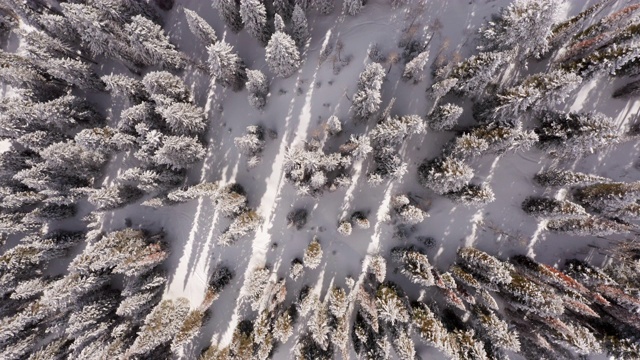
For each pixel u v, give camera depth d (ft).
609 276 102.12
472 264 105.81
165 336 108.99
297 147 117.29
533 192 111.96
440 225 115.24
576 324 101.35
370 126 114.93
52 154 103.71
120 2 106.01
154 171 106.42
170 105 102.37
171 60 111.14
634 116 109.70
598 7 96.63
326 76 116.98
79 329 110.32
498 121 98.78
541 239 112.47
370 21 115.24
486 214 114.11
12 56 113.50
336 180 107.86
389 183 115.55
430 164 106.42
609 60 89.10
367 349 108.17
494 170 113.29
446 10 113.39
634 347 95.04
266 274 115.03
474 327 108.88
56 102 111.34
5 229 115.44
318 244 113.80
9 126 109.40
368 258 117.39
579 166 111.45
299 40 110.93
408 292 117.19
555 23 100.58
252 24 102.01
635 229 97.14
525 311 105.29
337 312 103.50
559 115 99.86
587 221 100.12
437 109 101.71
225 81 111.65
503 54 91.35
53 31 113.60
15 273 118.42
